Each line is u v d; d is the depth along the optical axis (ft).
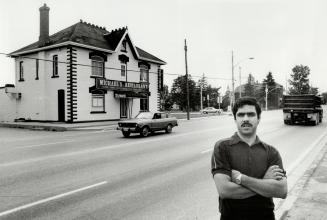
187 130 72.79
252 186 7.77
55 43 94.02
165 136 59.52
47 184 23.56
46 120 98.99
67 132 71.20
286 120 86.53
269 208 8.27
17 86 108.88
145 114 63.16
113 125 86.33
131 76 112.06
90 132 70.85
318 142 48.21
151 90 121.90
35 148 43.34
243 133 8.46
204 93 296.30
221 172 8.22
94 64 98.17
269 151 8.48
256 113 8.52
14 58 110.01
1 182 24.08
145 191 21.80
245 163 8.25
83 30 102.89
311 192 19.85
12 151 40.50
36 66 101.86
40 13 100.22
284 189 7.89
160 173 27.58
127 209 18.02
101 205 18.70
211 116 152.35
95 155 37.14
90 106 96.48
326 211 16.30
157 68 125.70
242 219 8.22
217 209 18.06
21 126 86.69
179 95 287.28
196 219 16.48
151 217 16.76
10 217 16.57
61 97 94.68
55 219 16.37
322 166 28.19
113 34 107.14
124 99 109.09
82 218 16.55
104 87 96.63
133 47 111.04
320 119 96.99
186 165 31.27
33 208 18.06
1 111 114.11
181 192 21.58
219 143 8.64
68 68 91.04
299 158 33.96
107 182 24.29
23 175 26.53
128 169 29.22
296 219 15.20
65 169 29.09
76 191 21.67
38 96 100.89
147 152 39.63
